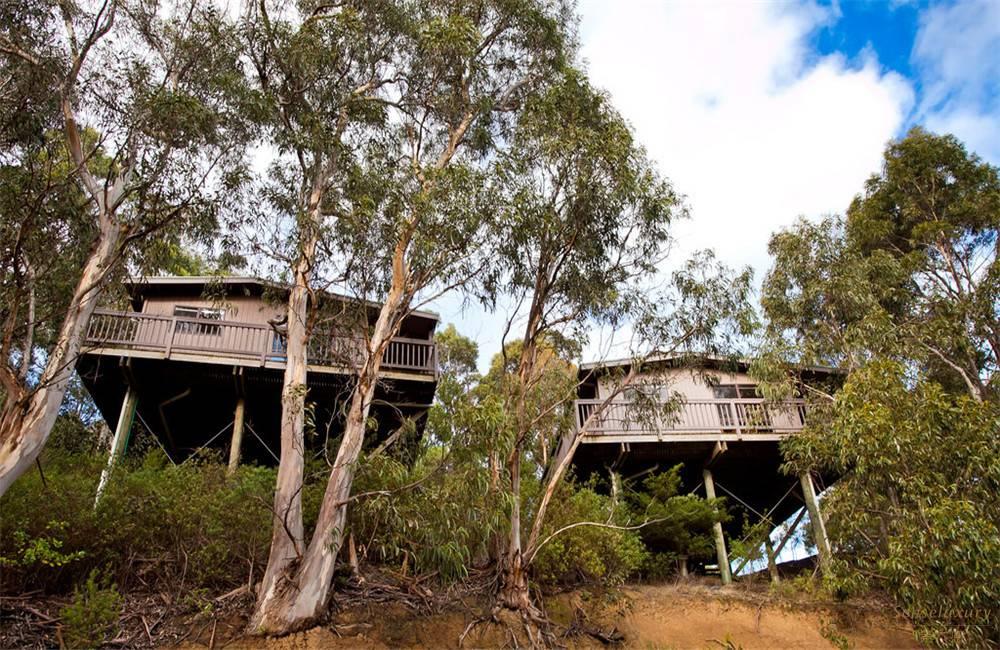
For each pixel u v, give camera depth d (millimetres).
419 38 10617
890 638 10367
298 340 8922
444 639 8164
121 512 7895
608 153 9453
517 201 9180
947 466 8367
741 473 16062
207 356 12367
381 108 10523
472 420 7578
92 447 11555
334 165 9781
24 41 8352
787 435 12430
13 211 8000
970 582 7465
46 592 7461
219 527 8250
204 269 16109
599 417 12430
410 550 8102
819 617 10727
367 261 9391
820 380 14797
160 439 14711
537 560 9758
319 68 9844
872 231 15742
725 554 13078
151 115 8391
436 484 7730
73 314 7684
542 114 10203
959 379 14195
